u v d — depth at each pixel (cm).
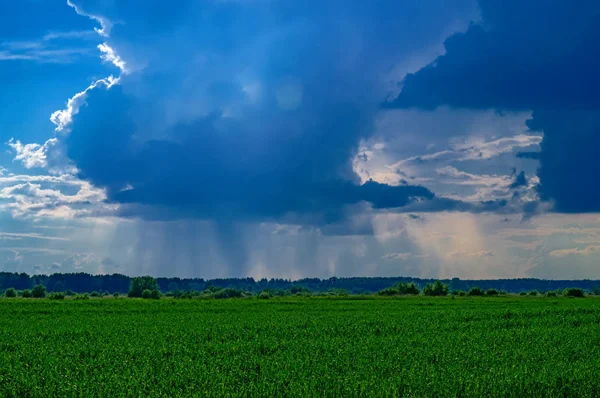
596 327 4381
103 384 2225
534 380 2303
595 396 2220
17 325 4669
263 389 2117
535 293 14712
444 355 2981
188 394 2078
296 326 4597
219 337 3888
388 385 2197
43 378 2345
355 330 4294
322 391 2123
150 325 4666
